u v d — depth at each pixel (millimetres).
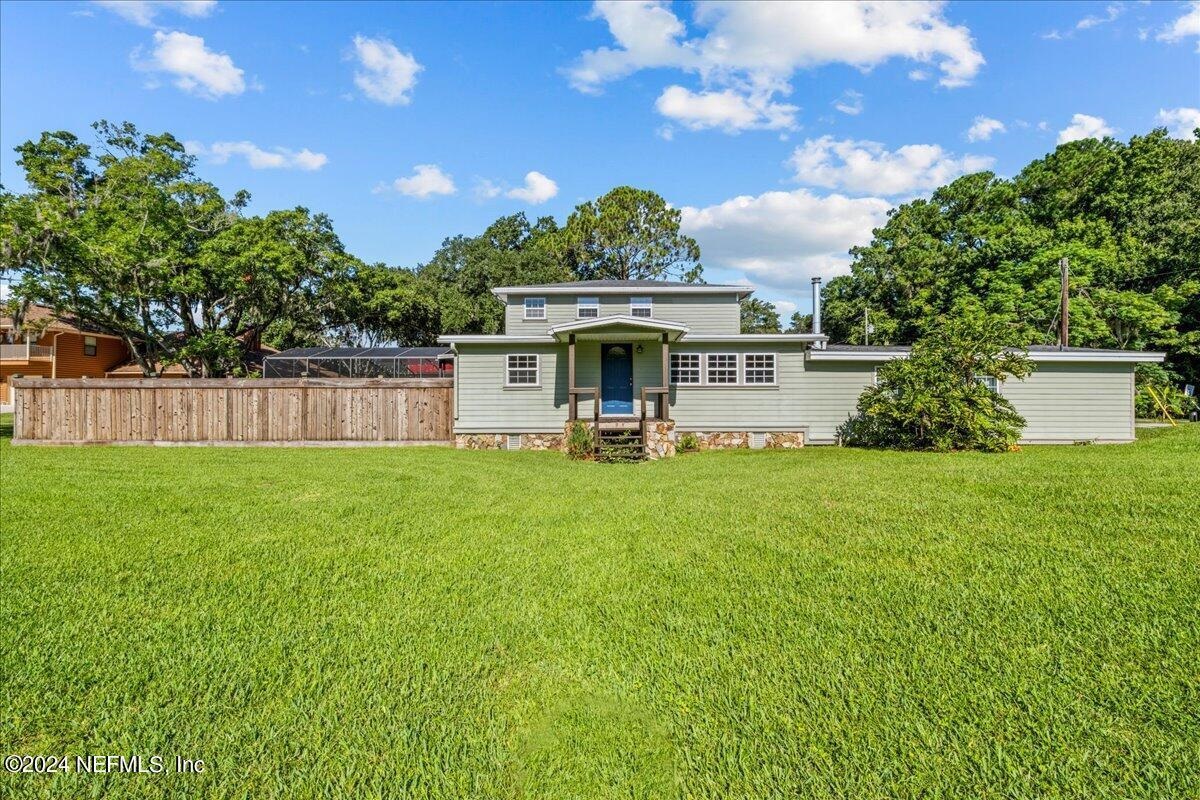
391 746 2545
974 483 7590
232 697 2918
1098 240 24047
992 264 25359
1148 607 3678
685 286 18062
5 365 30031
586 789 2273
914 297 29000
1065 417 14977
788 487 7992
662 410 14031
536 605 4062
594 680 3070
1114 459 9805
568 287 18062
